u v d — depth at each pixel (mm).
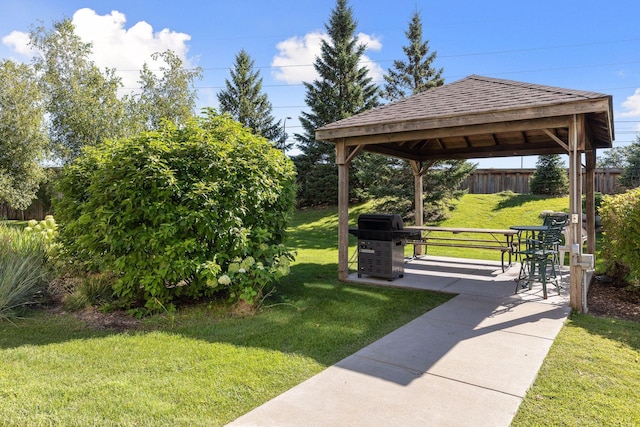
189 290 4934
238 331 4059
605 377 2990
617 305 5164
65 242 5605
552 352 3490
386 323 4383
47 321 4395
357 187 18109
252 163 5270
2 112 13938
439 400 2652
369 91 18641
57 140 14133
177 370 3109
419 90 15719
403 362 3285
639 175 13922
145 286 4512
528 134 7574
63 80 13945
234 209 4867
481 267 7699
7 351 3465
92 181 4945
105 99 13953
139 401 2611
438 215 14156
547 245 5715
